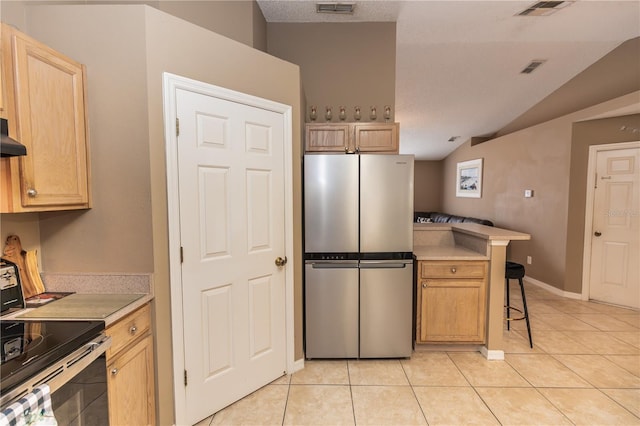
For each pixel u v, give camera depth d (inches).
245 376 83.0
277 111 86.8
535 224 178.7
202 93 71.2
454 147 282.5
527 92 181.3
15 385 36.1
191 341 71.9
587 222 152.1
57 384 41.6
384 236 97.3
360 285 98.4
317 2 110.7
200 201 72.1
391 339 100.2
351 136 114.8
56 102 55.0
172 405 69.9
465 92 182.9
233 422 74.7
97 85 62.7
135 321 60.3
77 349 45.8
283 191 89.7
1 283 54.1
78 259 65.1
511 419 75.4
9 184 48.1
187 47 68.9
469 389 86.8
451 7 113.2
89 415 48.7
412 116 214.1
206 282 73.9
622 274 145.6
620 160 142.6
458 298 102.4
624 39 135.5
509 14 116.5
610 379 91.2
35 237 64.0
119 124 63.1
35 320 51.2
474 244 111.4
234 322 80.0
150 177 63.7
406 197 97.3
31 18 62.2
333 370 96.0
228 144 76.4
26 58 49.1
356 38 125.9
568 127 154.4
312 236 96.7
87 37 62.2
